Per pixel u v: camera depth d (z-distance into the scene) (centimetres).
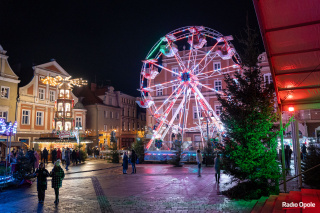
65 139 3700
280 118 1156
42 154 2861
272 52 880
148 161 3012
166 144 4038
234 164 1075
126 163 2022
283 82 1041
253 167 1029
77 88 5797
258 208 812
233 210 859
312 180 1216
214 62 4184
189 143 3042
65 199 1102
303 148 2233
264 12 728
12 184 1440
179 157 2595
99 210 905
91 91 5772
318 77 983
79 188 1373
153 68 3097
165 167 2520
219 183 1445
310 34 787
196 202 991
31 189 1393
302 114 3391
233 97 1116
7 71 3669
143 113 7244
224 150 1096
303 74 974
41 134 3903
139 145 3081
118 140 5953
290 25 762
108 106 5719
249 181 1078
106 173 2080
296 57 891
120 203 1005
